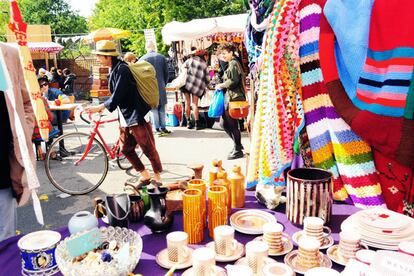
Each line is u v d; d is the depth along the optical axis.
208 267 1.24
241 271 1.16
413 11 1.70
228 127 6.15
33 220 4.13
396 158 1.80
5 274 1.38
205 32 9.10
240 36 9.80
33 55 19.36
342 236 1.40
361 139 1.93
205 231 1.69
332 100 1.91
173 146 7.32
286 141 1.91
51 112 6.23
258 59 2.19
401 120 1.76
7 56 2.14
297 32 1.92
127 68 4.02
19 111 2.17
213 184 1.80
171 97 16.69
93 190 5.03
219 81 9.36
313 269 1.19
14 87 2.15
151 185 1.78
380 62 1.80
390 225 1.47
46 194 4.95
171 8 22.77
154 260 1.44
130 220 1.77
